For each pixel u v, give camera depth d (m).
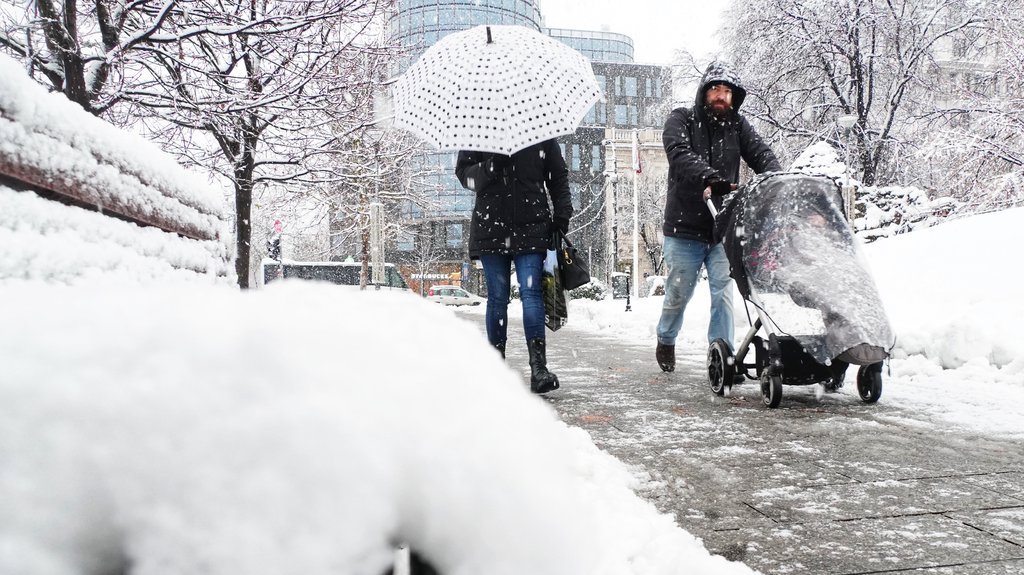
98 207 2.16
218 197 4.20
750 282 4.54
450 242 63.62
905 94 22.66
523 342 10.90
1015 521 2.42
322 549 0.53
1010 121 17.08
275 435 0.54
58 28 6.92
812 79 23.22
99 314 0.58
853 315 4.14
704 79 5.34
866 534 2.29
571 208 5.23
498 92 5.04
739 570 1.80
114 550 0.53
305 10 9.60
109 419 0.53
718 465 3.13
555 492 0.68
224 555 0.52
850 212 14.46
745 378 5.91
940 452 3.37
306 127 10.88
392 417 0.60
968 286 7.12
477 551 0.61
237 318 0.61
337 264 29.55
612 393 5.23
